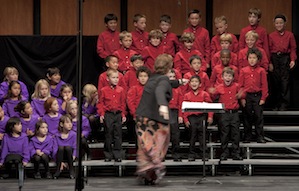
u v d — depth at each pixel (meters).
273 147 17.52
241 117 18.34
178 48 18.44
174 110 16.22
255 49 16.88
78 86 10.84
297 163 16.12
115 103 16.17
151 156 13.73
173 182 14.75
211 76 17.38
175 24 20.77
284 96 18.28
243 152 17.14
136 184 14.48
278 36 18.31
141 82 16.20
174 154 16.20
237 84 16.50
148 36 18.03
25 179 15.69
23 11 20.42
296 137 18.28
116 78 16.19
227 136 16.34
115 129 16.14
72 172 15.89
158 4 20.72
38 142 15.97
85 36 18.48
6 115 16.62
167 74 14.65
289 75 18.62
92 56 18.47
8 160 15.62
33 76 18.39
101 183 14.70
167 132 13.75
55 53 18.41
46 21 20.53
